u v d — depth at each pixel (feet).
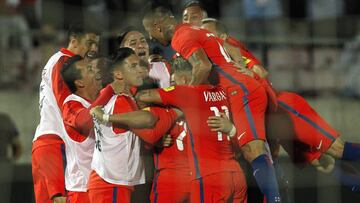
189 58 59.41
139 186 60.08
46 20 81.46
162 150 58.49
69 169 60.39
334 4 94.02
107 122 56.24
